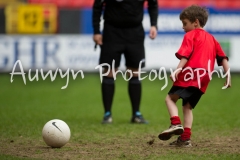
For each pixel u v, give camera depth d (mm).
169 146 25828
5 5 64500
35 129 31531
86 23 65250
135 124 34750
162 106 45375
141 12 35656
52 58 64875
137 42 35719
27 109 42688
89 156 23094
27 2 65062
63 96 52125
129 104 46781
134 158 22625
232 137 29062
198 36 25172
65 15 65000
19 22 64562
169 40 65188
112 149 24922
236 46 66625
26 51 64562
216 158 22656
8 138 28250
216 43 25812
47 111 41656
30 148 25094
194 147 25594
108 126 33531
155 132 30906
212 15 66312
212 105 45469
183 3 65688
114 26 35469
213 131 31406
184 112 25703
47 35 64750
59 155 23281
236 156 23188
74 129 31984
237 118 37500
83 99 50094
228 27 66438
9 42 64438
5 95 52375
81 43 65062
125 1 34969
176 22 65312
